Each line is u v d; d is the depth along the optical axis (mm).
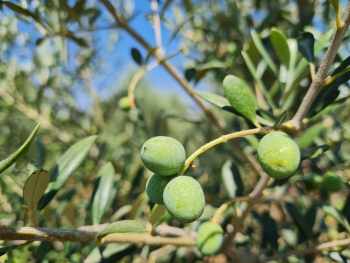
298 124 145
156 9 308
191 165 133
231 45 357
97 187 195
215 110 551
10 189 313
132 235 184
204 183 432
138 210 275
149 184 136
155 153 125
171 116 388
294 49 211
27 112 447
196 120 380
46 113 478
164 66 310
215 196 415
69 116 525
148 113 779
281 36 188
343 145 370
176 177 125
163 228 231
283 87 210
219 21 416
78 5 277
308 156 154
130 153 448
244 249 334
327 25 339
